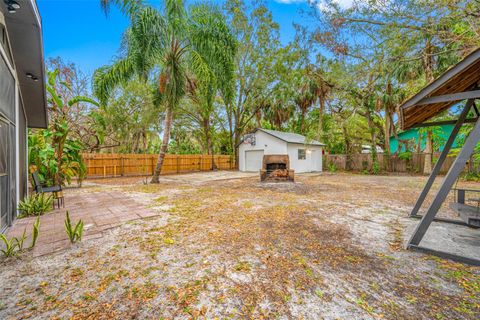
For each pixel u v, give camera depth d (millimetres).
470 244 2896
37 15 3369
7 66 3637
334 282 2047
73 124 11641
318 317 1604
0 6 3084
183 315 1629
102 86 7844
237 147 19328
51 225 3631
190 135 21953
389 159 15328
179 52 8625
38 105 5352
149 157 14180
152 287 1967
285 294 1871
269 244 2910
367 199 6000
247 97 18625
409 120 3848
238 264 2375
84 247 2785
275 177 10078
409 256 2572
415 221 3955
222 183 9719
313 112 20297
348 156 17375
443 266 2340
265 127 23000
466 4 4992
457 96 2717
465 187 7910
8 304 1737
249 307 1715
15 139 4152
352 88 10297
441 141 13633
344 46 7188
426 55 6109
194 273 2195
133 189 7867
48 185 6973
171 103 9055
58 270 2242
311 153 17078
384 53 6922
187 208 4859
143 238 3092
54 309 1687
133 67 7594
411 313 1639
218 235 3221
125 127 15703
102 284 2006
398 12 5719
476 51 2484
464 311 1659
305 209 4801
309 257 2545
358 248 2793
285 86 17062
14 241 2938
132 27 7281
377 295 1854
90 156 11641
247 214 4371
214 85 8500
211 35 8289
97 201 5645
